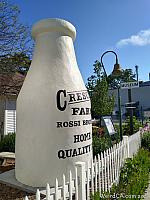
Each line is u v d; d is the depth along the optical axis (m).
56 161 5.04
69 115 5.23
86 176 4.10
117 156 6.04
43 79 5.34
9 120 14.38
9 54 11.11
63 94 5.25
